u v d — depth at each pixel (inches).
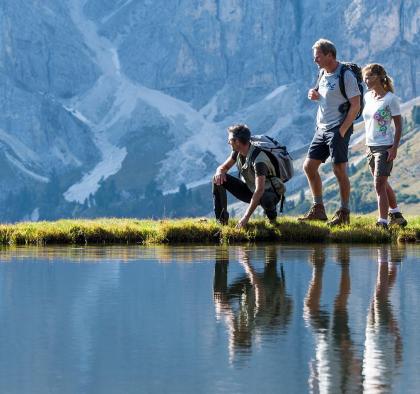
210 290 468.4
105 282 504.1
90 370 274.5
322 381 260.1
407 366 280.1
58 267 591.8
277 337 329.7
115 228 881.5
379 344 315.9
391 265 611.8
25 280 514.0
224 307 405.1
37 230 867.4
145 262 631.2
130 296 443.2
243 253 717.3
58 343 316.8
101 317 374.6
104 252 734.5
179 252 730.8
